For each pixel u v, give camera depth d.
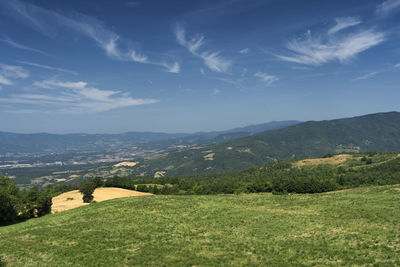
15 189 59.09
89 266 22.09
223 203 51.19
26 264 23.22
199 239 29.52
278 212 41.25
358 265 20.30
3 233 39.09
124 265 21.97
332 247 24.47
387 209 36.47
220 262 22.05
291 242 26.70
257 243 27.11
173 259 23.05
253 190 130.50
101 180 154.00
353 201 44.28
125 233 32.47
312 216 37.06
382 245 23.81
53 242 29.81
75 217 44.38
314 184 117.44
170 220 39.09
